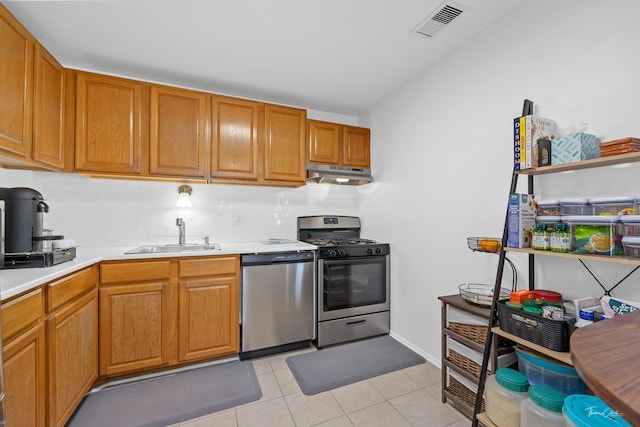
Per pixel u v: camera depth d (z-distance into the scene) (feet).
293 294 7.96
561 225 4.22
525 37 5.32
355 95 9.23
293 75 7.96
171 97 7.45
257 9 5.45
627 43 4.05
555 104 4.86
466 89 6.49
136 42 6.44
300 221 9.96
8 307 3.60
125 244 8.00
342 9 5.47
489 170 5.95
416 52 6.90
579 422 3.01
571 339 1.86
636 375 1.43
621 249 3.66
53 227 7.36
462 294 5.62
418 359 7.46
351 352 7.87
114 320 6.23
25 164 5.99
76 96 6.67
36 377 4.16
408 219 8.26
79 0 5.14
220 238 9.07
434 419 5.32
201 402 5.73
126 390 6.12
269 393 6.09
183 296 6.82
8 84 4.81
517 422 4.21
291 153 8.83
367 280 8.73
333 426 5.15
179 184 8.61
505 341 4.97
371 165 10.10
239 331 7.43
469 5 5.38
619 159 3.67
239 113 8.20
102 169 6.84
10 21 4.82
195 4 5.31
